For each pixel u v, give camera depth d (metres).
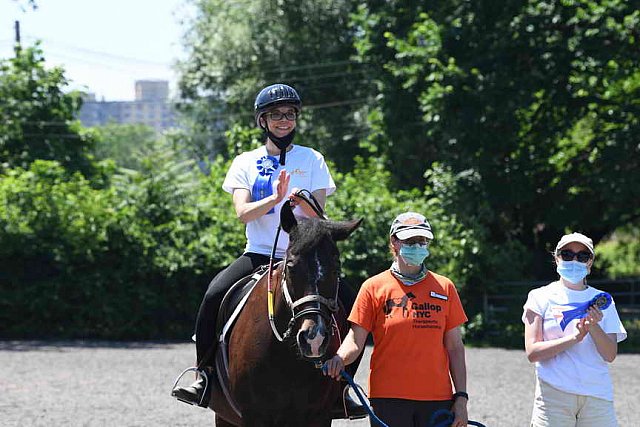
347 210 19.11
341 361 5.22
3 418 9.90
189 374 13.89
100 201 20.20
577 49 19.80
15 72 29.98
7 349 17.45
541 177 22.02
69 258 19.73
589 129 21.95
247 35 36.12
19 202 19.95
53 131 29.91
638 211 21.98
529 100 19.86
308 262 5.09
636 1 19.59
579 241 5.49
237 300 5.88
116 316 19.77
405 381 5.29
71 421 9.75
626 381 13.08
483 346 18.42
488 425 9.62
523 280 19.98
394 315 5.32
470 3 21.02
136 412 10.35
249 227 6.18
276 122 5.96
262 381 5.44
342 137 34.81
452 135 20.38
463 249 19.06
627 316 20.39
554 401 5.50
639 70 20.19
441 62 20.73
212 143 39.44
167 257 19.72
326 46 35.59
